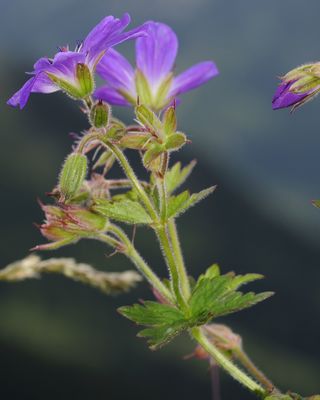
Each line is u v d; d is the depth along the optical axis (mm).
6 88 2012
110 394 1282
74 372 1290
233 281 303
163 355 1379
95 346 1347
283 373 1493
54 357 1296
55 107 1982
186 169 319
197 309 302
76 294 1438
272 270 1809
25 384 1250
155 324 302
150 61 347
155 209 309
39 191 1641
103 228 314
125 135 302
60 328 1354
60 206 314
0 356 1266
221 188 2057
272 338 1611
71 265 332
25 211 1589
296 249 1927
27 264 331
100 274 331
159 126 302
